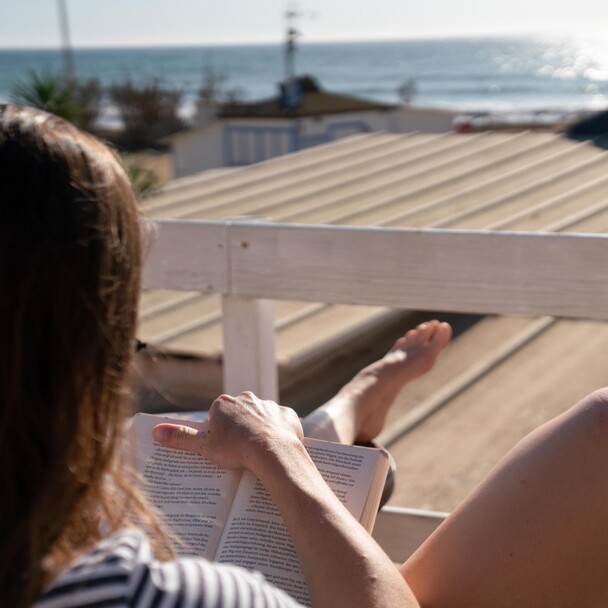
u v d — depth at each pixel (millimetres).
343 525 1229
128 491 965
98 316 829
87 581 812
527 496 1404
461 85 98188
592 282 2119
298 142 18047
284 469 1338
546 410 3684
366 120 19375
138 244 901
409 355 2373
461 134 9781
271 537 1395
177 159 18938
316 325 4457
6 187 801
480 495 1455
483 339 4555
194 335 4414
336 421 2080
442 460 3369
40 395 812
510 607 1409
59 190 815
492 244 2182
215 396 4121
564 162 7629
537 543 1392
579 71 126938
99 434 874
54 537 840
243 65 140250
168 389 4199
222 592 864
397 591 1157
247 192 7289
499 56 167750
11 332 792
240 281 2457
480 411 3742
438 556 1455
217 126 18688
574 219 5434
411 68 134125
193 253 2494
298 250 2377
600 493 1371
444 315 4875
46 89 6336
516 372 4105
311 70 130000
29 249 795
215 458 1465
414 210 6156
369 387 2262
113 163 886
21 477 811
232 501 1464
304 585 1352
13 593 794
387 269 2293
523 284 2176
